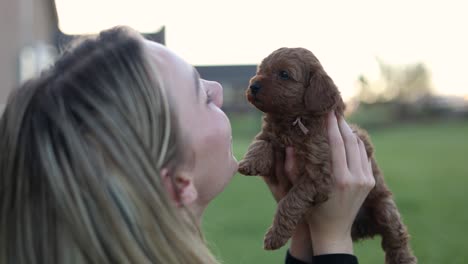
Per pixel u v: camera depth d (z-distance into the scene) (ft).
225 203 33.47
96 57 4.36
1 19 60.13
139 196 3.99
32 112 4.13
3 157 4.17
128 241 3.88
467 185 40.75
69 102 4.09
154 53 4.86
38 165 3.96
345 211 7.50
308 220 7.73
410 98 150.30
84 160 3.90
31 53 57.52
